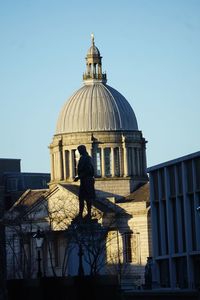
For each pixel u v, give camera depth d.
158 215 181.00
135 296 104.69
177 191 171.25
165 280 178.00
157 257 180.50
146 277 168.50
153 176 181.12
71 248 171.88
